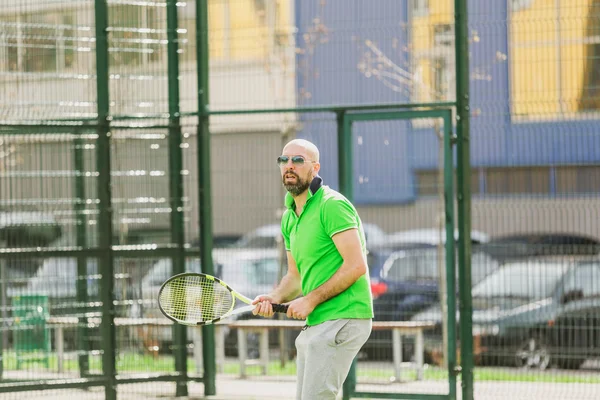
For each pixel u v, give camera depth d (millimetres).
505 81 24469
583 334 24625
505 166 24297
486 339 26562
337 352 15648
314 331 15758
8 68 25766
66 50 26156
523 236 27016
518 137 24156
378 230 44875
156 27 26062
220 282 16797
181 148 25828
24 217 25641
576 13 24219
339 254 15875
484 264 26250
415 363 27234
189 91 26516
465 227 23406
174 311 16984
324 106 24172
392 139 27172
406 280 32438
